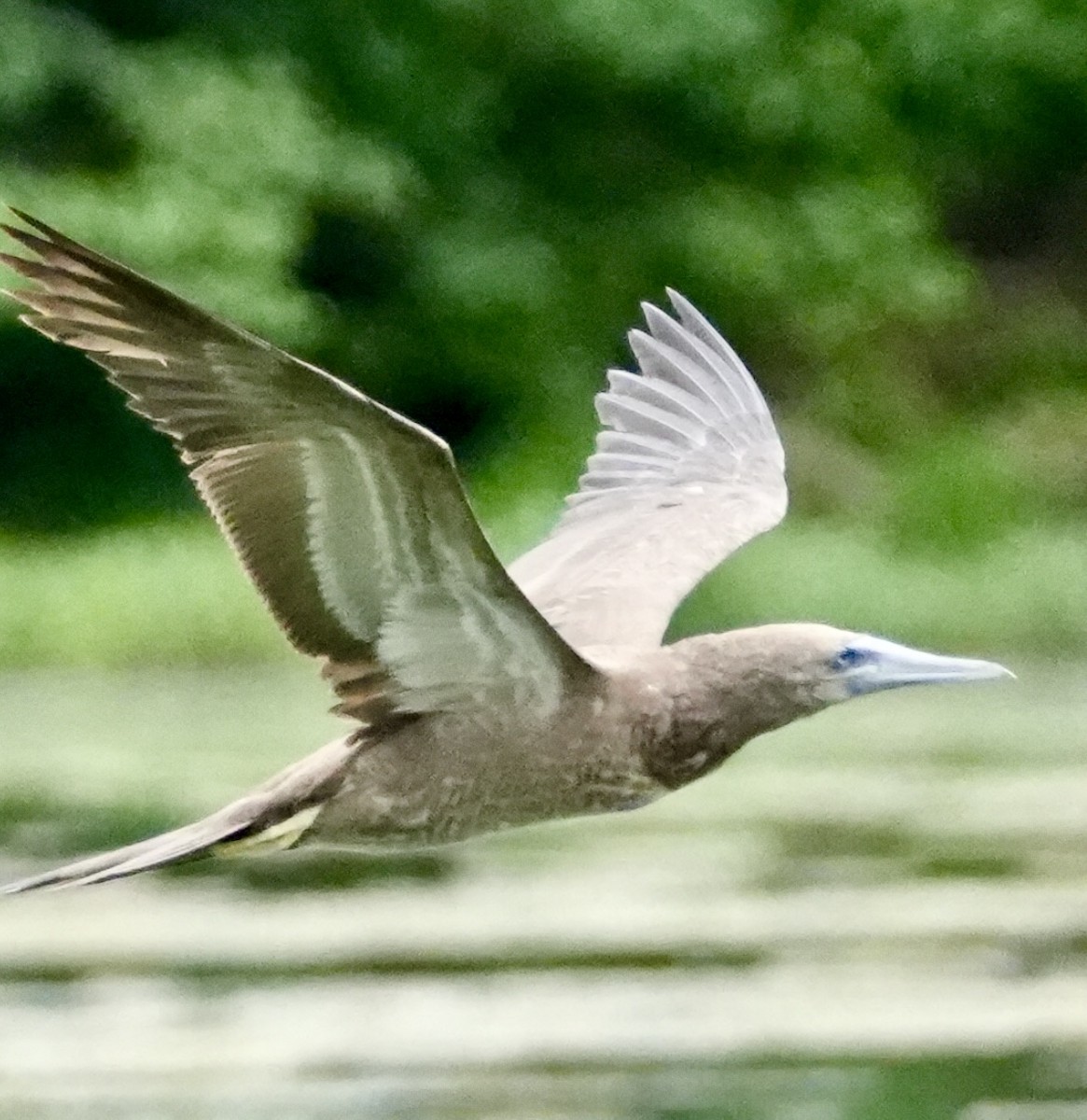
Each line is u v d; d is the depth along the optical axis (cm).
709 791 1573
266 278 2712
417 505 684
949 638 2344
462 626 719
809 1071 988
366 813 743
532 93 2975
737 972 1116
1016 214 3338
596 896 1266
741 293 3022
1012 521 2627
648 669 759
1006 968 1118
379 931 1199
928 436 2931
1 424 2866
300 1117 937
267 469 671
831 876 1294
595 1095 958
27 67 2664
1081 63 3147
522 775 746
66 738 1712
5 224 636
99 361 646
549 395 2995
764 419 905
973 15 3058
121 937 1195
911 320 3100
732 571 2336
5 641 2183
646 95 2973
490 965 1133
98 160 2744
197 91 2711
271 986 1102
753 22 2919
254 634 2194
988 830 1405
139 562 2378
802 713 766
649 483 888
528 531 2594
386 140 2906
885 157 3039
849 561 2409
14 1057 999
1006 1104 952
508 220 2980
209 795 1459
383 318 2994
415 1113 937
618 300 3019
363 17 2878
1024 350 3131
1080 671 2192
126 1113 942
